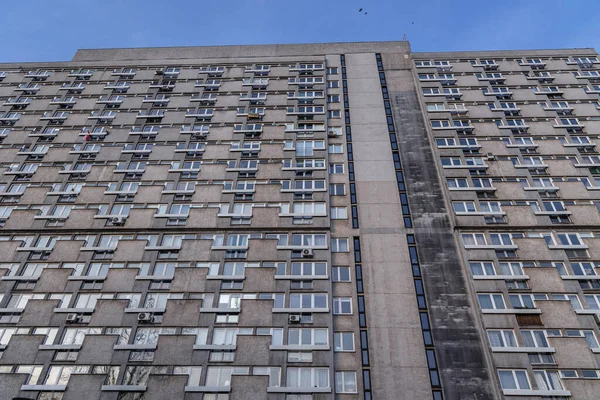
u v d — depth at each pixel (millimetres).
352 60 52344
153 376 27828
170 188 39844
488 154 40844
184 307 31250
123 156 43031
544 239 34344
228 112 46688
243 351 28812
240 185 39781
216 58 53469
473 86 48438
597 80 49719
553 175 39562
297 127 44719
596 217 35906
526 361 27812
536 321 29734
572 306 30672
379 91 48281
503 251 33906
